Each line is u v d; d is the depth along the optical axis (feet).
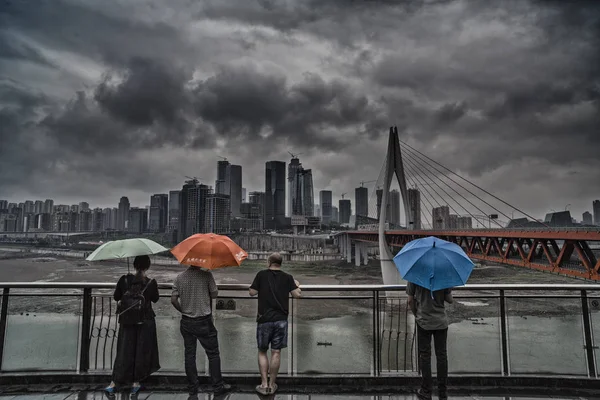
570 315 20.62
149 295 19.06
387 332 20.18
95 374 19.88
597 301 19.97
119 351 18.62
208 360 19.92
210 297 18.89
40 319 20.27
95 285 20.45
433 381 19.79
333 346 20.02
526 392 19.07
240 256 17.88
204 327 18.37
